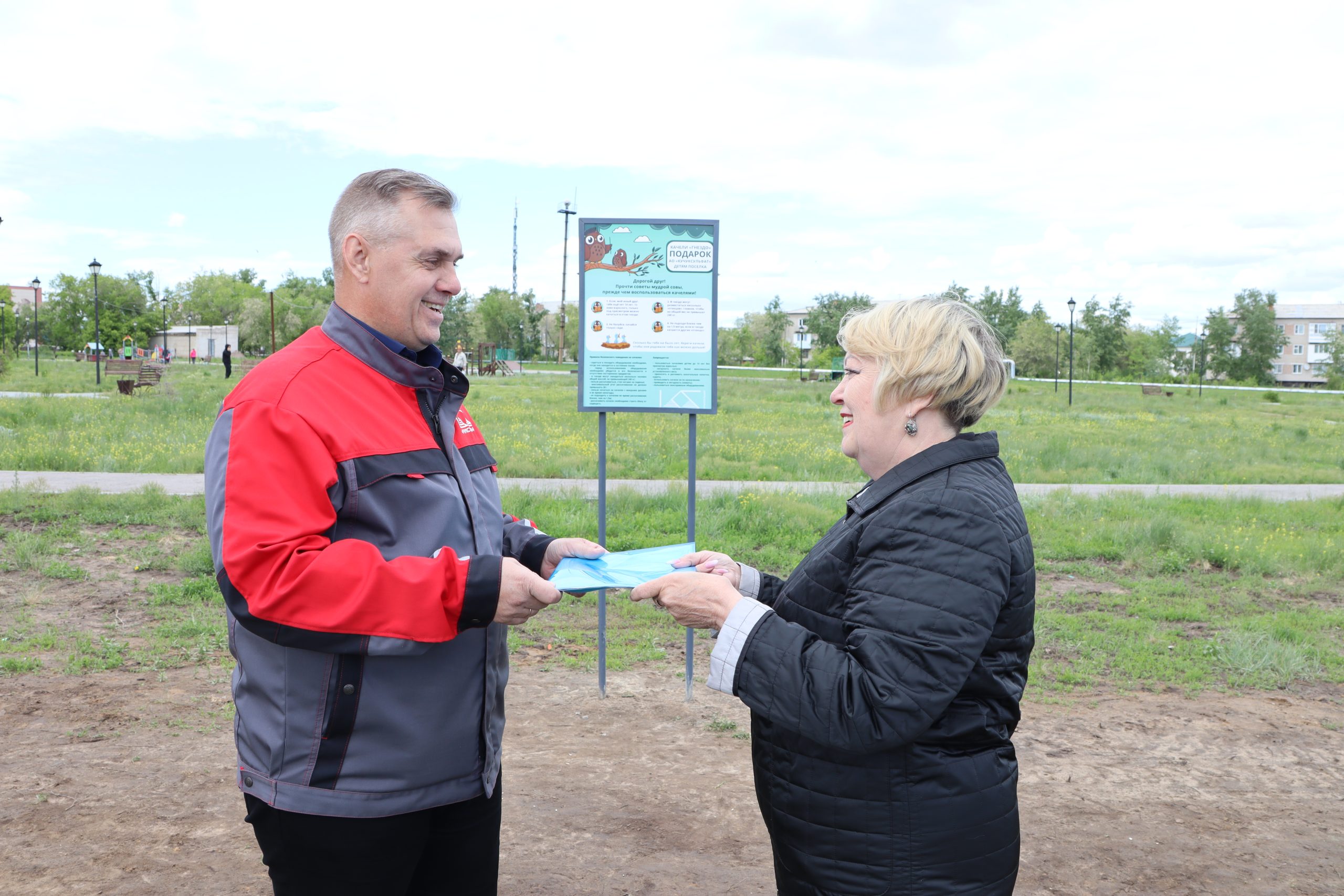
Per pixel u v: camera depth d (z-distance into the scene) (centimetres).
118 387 2753
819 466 1488
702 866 339
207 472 174
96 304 3095
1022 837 369
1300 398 5219
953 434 179
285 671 172
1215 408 3825
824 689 158
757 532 933
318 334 186
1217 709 519
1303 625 691
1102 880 337
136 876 318
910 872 167
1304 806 402
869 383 178
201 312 11094
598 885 324
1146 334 10319
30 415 1797
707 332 501
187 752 420
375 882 181
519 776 412
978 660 162
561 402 2788
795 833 174
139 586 688
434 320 193
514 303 10575
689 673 513
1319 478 1580
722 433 1933
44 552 764
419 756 180
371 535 176
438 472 185
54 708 466
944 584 156
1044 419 2803
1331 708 527
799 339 8250
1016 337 8931
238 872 322
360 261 184
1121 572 853
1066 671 573
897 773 166
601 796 394
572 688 527
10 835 343
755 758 185
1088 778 427
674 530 912
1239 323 10431
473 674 189
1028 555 169
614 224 493
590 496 1091
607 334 501
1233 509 1170
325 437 170
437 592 162
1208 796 410
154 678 513
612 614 675
